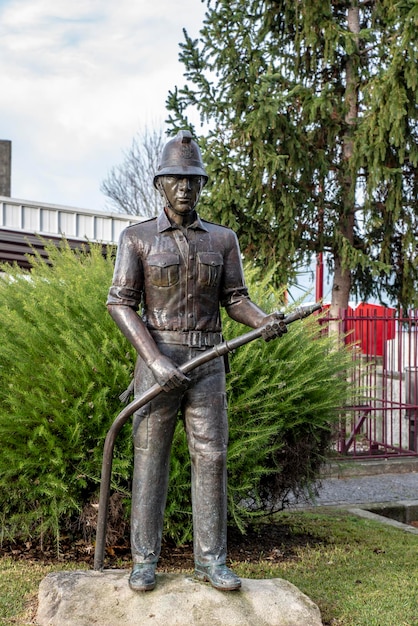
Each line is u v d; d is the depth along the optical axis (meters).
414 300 11.64
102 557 4.15
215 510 3.94
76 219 10.65
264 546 5.71
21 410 5.03
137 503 3.94
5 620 3.95
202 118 10.52
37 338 5.28
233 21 10.40
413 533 6.32
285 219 10.70
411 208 11.66
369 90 10.77
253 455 5.36
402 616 4.18
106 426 5.05
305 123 11.27
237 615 3.70
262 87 10.01
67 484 5.06
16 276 6.07
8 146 16.38
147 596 3.78
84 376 5.08
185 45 10.50
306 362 5.66
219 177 10.37
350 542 5.90
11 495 5.09
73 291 5.59
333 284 11.97
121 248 3.96
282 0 11.57
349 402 9.11
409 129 10.52
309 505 7.48
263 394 5.47
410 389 10.73
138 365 4.00
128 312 3.87
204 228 4.02
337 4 11.92
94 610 3.73
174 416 3.94
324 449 6.12
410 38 9.77
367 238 11.59
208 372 3.94
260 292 5.95
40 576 4.71
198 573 3.98
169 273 3.86
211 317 3.97
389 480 9.12
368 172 11.12
